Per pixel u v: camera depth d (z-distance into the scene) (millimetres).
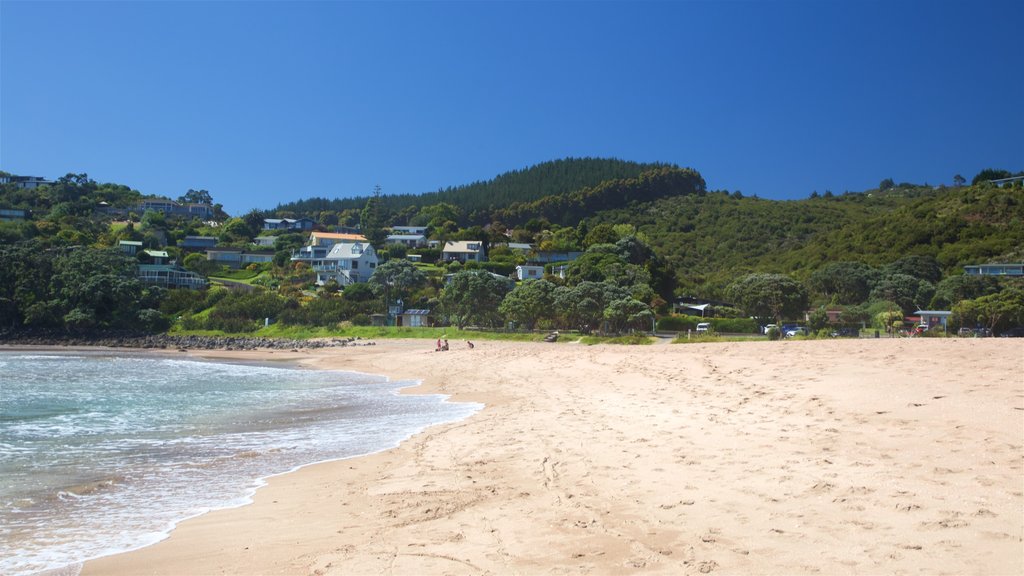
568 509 8359
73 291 75438
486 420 17094
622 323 61188
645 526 7465
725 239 150750
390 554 7129
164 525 8766
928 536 6281
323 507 9414
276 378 34594
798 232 149250
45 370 39781
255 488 10758
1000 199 104562
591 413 16672
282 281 104000
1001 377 14094
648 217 181375
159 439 15523
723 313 80312
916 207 113000
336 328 72625
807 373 18703
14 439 15602
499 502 8992
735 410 14789
